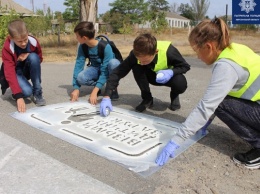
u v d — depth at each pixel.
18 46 3.13
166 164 2.11
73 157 2.19
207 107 1.87
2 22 9.98
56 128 2.71
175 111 3.27
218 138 2.56
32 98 3.65
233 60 1.88
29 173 1.97
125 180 1.91
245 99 2.04
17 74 3.36
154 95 3.95
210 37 1.87
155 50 2.52
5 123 2.84
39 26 17.23
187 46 14.05
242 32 24.59
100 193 1.77
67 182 1.88
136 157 2.18
